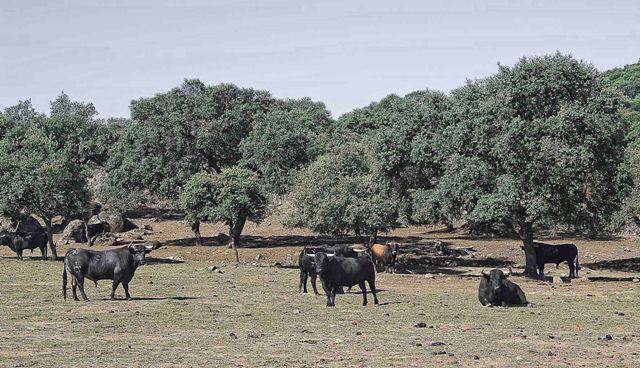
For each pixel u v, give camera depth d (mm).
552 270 73125
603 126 61844
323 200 72125
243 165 101688
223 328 34781
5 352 28188
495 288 43469
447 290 53656
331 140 112250
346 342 31141
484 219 63375
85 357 27312
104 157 129125
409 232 110500
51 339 31219
